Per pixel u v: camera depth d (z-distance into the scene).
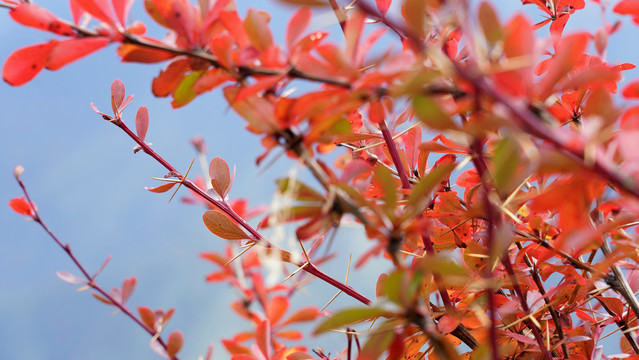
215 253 0.89
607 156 0.62
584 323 0.71
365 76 0.56
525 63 0.54
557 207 0.61
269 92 0.63
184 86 0.64
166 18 0.63
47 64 0.63
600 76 0.56
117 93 0.73
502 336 0.70
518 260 0.71
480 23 0.55
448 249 0.72
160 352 0.79
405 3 0.55
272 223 0.62
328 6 0.59
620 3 0.63
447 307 0.68
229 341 0.76
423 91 0.57
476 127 0.52
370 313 0.59
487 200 0.62
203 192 0.72
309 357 0.71
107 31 0.63
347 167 0.62
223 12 0.62
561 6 0.74
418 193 0.60
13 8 0.62
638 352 0.72
